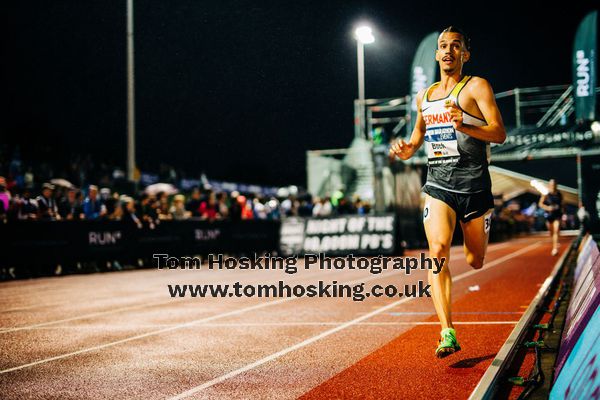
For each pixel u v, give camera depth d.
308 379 4.02
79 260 13.68
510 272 11.63
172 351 4.98
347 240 18.89
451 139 4.35
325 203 20.69
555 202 15.85
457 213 4.46
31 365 4.55
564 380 3.01
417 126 4.73
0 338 5.66
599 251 4.85
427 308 7.25
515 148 27.36
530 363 4.13
